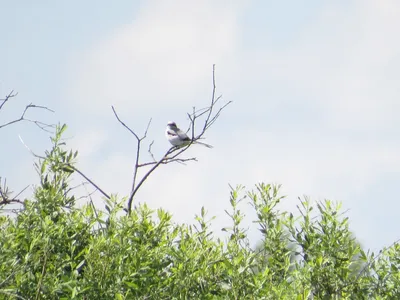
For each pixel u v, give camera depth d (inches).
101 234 522.0
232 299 493.7
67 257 505.0
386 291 529.0
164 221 529.7
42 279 483.8
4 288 469.1
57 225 522.0
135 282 489.4
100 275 486.3
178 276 494.9
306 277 511.8
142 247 496.1
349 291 519.2
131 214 527.2
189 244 514.9
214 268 515.2
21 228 520.1
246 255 510.3
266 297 485.7
